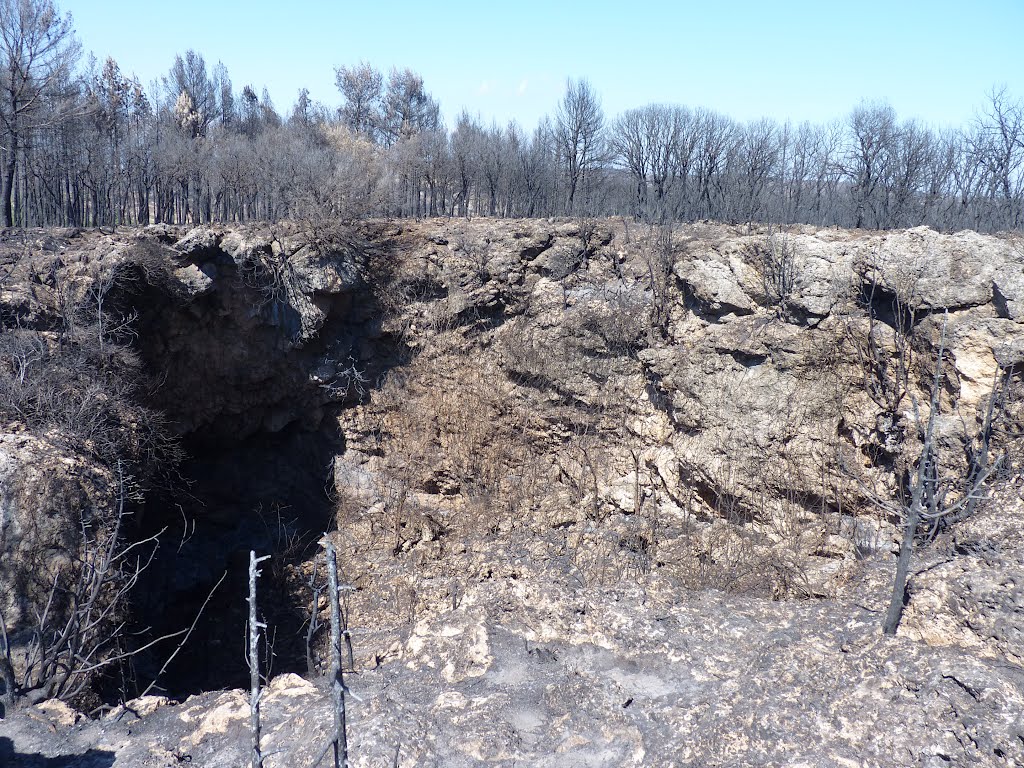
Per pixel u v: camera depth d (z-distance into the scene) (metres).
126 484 21.31
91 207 42.34
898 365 21.25
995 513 16.02
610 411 28.48
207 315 28.17
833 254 22.83
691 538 23.20
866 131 31.77
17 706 13.77
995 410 18.39
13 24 31.36
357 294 31.33
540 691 12.91
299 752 11.02
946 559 15.63
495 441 30.09
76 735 12.56
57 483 19.25
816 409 22.61
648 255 28.98
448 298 31.30
